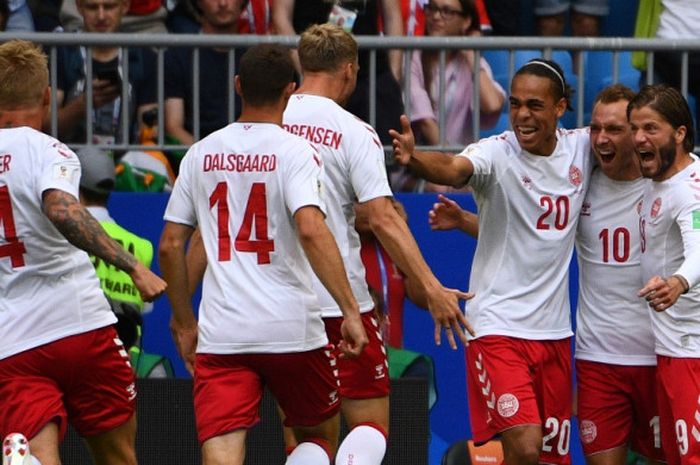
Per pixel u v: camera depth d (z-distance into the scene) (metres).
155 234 30.28
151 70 30.84
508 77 30.58
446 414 30.47
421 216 30.67
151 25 33.44
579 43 30.14
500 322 25.06
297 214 21.67
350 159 23.80
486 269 25.36
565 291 25.52
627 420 25.80
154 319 30.27
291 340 22.09
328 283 21.70
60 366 22.28
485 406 25.23
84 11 32.66
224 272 22.14
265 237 22.05
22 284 22.09
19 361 22.05
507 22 34.62
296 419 23.31
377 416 25.12
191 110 30.95
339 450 24.55
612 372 25.64
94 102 30.58
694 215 23.78
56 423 22.23
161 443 27.75
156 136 30.92
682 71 30.55
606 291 25.56
